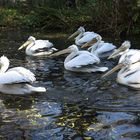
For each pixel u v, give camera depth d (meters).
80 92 10.53
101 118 8.74
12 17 25.34
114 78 11.90
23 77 10.23
